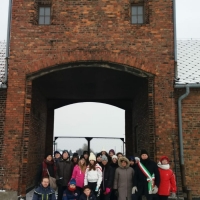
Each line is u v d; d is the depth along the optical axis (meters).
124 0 11.80
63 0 11.77
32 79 11.38
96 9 11.70
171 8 11.71
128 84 14.66
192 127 11.28
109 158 9.74
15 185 10.38
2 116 11.17
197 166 11.00
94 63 11.45
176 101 11.43
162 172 8.20
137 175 8.13
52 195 6.54
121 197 8.17
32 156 12.74
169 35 11.51
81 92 17.00
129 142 18.86
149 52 11.38
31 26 11.56
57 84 14.81
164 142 10.79
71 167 9.23
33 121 12.91
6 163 10.55
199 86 11.28
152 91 11.27
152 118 11.10
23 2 11.73
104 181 8.54
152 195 7.95
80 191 8.41
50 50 11.38
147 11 11.87
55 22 11.59
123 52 11.37
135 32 11.51
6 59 11.48
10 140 10.73
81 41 11.44
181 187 10.56
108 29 11.53
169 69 11.28
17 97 11.05
